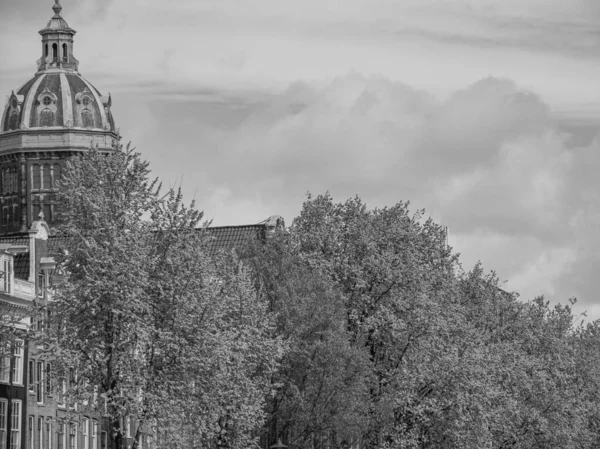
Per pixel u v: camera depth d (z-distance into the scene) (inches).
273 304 6205.7
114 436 4849.9
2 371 6215.6
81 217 5024.6
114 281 4822.8
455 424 6550.2
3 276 6195.9
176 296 4953.3
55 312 4933.6
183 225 5073.8
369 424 6363.2
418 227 7367.1
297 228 7150.6
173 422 4948.3
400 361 6771.7
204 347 4963.1
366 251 7007.9
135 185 5098.4
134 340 4872.0
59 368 4862.2
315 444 6245.1
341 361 6107.3
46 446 6589.6
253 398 5526.6
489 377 7003.0
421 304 6820.9
